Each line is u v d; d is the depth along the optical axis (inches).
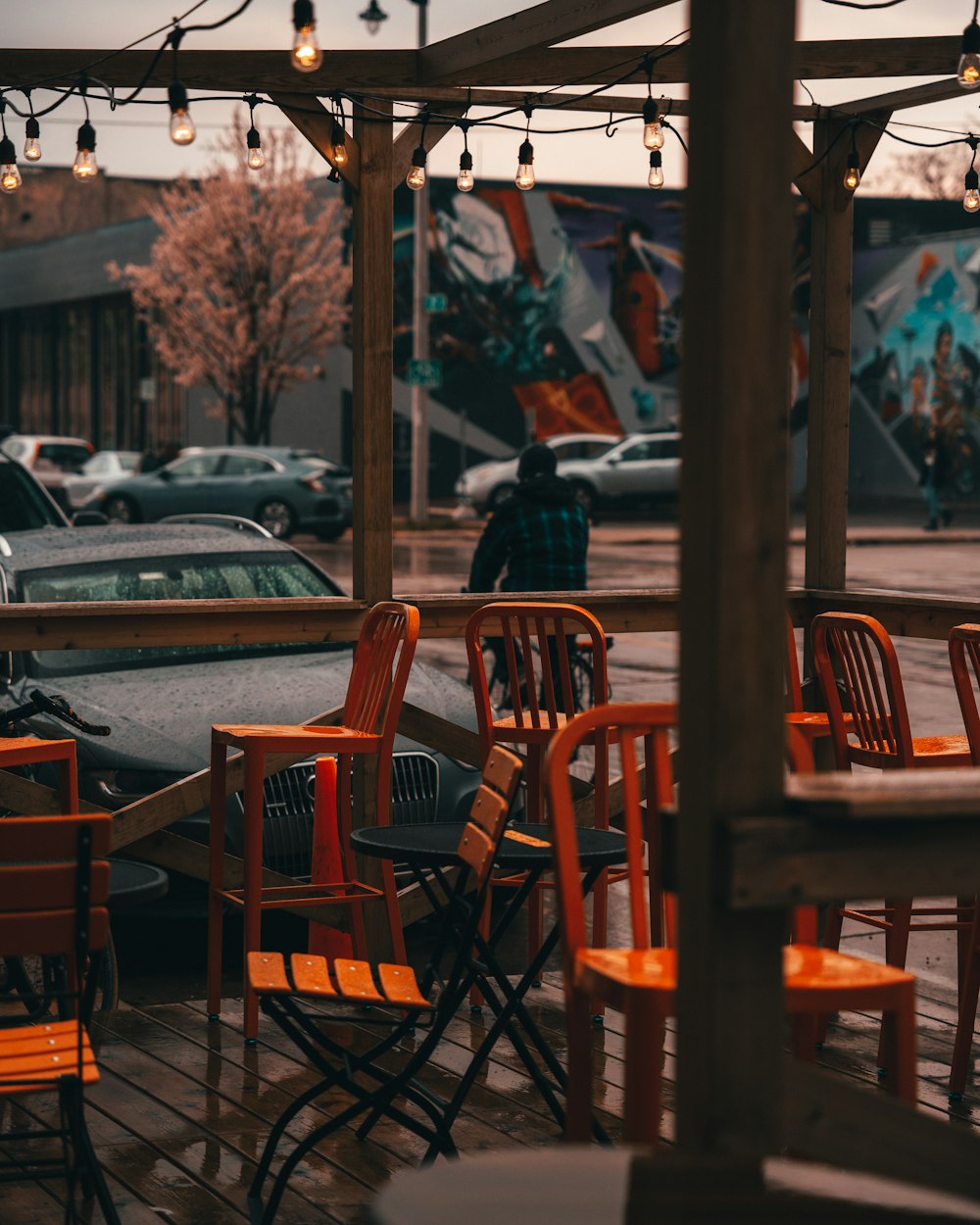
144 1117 213.9
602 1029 253.4
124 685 329.1
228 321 1818.4
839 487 335.9
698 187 118.0
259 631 288.2
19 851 149.6
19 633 273.3
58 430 2519.7
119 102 275.4
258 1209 183.6
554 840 152.4
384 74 285.9
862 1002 145.9
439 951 206.7
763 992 120.0
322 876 272.5
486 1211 95.5
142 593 360.8
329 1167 198.2
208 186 1809.8
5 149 280.7
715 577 117.4
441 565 1091.3
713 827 118.7
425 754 306.3
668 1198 98.7
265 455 1358.3
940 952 298.8
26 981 228.1
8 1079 148.8
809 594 332.8
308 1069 233.5
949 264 1967.3
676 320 1914.4
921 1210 98.7
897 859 120.8
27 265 2519.7
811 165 331.0
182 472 1342.3
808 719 287.1
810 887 118.9
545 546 398.0
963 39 256.8
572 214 1876.2
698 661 119.6
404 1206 96.0
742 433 116.9
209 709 314.7
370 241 288.8
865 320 2047.2
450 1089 225.5
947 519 1492.4
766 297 116.7
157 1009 262.4
